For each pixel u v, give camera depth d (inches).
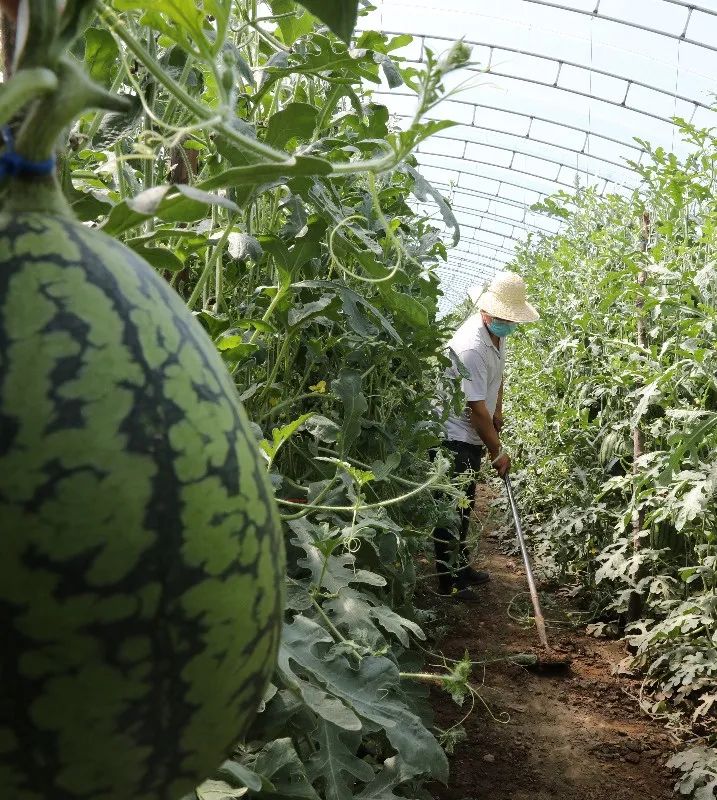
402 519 166.9
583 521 241.8
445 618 220.7
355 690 68.4
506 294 250.5
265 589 29.3
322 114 90.6
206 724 27.7
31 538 24.1
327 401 129.5
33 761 25.1
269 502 30.4
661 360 193.8
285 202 95.8
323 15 29.1
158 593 25.7
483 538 316.5
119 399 25.8
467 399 247.0
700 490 156.1
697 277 172.4
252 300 102.3
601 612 228.1
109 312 26.6
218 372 29.8
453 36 509.4
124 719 25.7
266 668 30.0
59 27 25.9
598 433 251.6
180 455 26.6
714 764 142.9
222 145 65.6
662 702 170.6
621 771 152.6
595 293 293.9
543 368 324.8
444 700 173.0
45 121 26.5
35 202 27.6
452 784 143.9
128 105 27.5
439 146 656.4
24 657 24.3
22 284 26.0
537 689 183.0
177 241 70.3
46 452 24.5
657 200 238.5
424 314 86.4
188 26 35.0
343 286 90.9
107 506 24.9
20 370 25.0
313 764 74.5
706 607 162.9
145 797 27.2
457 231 90.4
